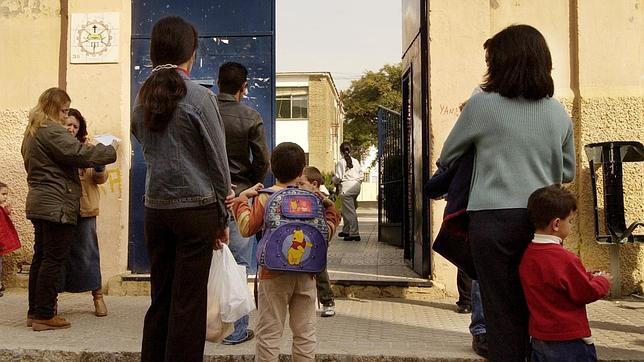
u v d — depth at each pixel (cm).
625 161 629
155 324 370
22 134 700
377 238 1295
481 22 650
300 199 392
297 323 398
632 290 648
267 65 694
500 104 354
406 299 655
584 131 653
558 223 349
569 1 667
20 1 709
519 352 354
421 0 675
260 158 489
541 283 351
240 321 481
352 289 664
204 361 449
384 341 484
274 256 381
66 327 531
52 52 705
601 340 481
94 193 575
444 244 392
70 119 564
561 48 666
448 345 472
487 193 354
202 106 359
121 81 680
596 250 648
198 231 360
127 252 687
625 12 655
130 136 694
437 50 652
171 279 375
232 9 697
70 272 562
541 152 354
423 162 666
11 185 700
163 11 699
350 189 1224
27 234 699
